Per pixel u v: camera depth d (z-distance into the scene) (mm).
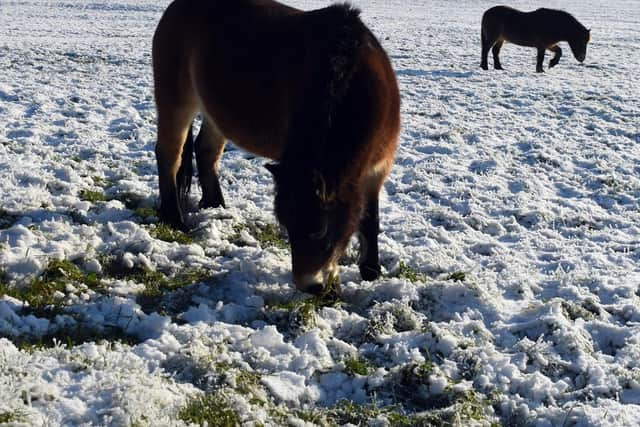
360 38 4160
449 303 4352
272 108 4469
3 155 6867
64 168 6301
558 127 10523
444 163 8102
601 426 3037
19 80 11484
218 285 4387
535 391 3387
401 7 43062
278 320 4008
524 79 15578
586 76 16844
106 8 31469
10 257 4297
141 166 7215
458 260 5141
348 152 3768
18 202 5336
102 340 3545
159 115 5547
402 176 7555
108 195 5984
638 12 46250
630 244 5793
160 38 5402
